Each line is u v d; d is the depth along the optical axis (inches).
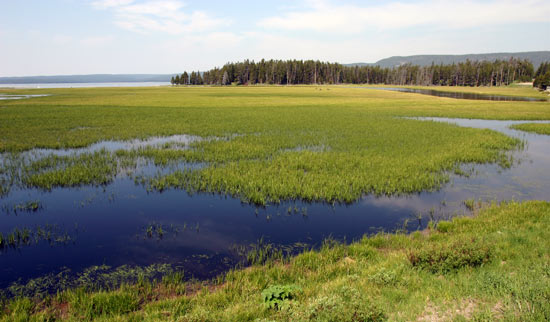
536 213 420.2
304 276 291.1
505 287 227.3
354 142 970.7
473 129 1205.7
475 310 203.2
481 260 278.8
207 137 1064.8
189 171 661.3
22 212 466.0
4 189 548.7
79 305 247.6
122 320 223.0
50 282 296.4
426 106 2174.0
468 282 241.0
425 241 360.2
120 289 273.9
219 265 329.1
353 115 1665.8
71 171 645.3
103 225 425.7
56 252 354.3
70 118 1456.7
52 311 247.0
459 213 464.8
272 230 414.3
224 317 215.0
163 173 656.4
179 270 319.0
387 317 204.5
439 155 796.0
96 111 1745.8
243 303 238.2
